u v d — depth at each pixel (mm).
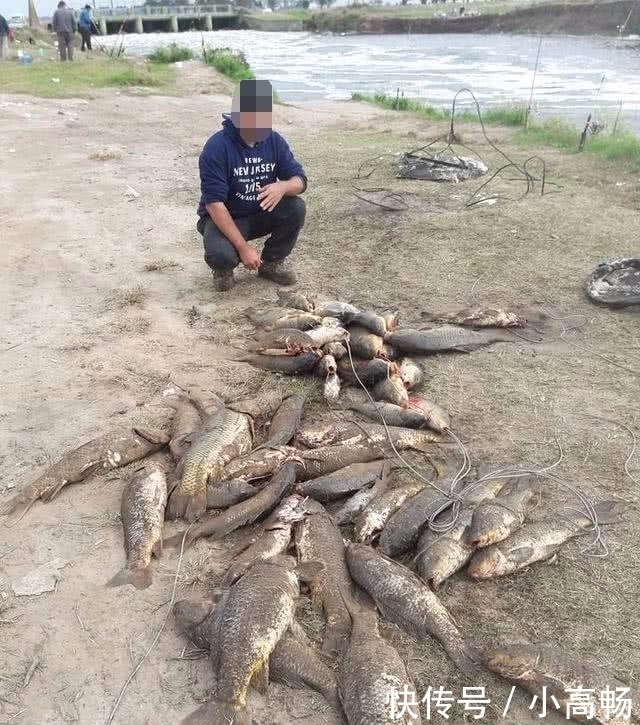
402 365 3461
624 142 7699
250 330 3961
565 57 24266
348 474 2727
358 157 7812
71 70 15398
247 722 1840
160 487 2652
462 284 4461
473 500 2566
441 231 5340
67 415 3223
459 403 3260
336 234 5379
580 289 4352
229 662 1925
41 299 4414
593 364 3551
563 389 3344
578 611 2191
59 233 5547
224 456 2783
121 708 1927
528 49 28094
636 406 3195
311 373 3531
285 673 1979
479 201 6000
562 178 6742
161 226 5688
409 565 2408
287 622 2047
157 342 3855
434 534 2412
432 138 8945
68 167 7504
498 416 3158
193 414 3137
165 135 9250
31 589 2303
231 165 4137
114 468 2875
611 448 2924
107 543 2498
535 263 4730
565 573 2338
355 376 3416
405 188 6488
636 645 2074
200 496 2621
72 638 2133
